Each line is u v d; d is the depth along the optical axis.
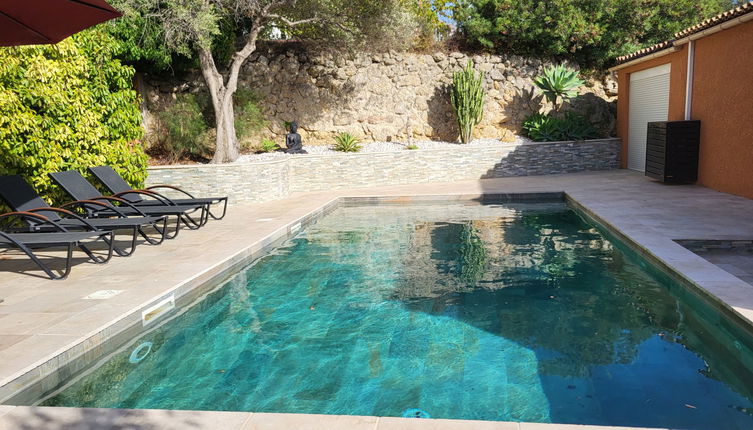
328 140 16.14
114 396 3.50
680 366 3.77
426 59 16.70
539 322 4.68
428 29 17.33
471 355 4.04
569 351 4.07
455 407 3.28
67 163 8.42
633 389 3.45
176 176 10.84
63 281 5.56
